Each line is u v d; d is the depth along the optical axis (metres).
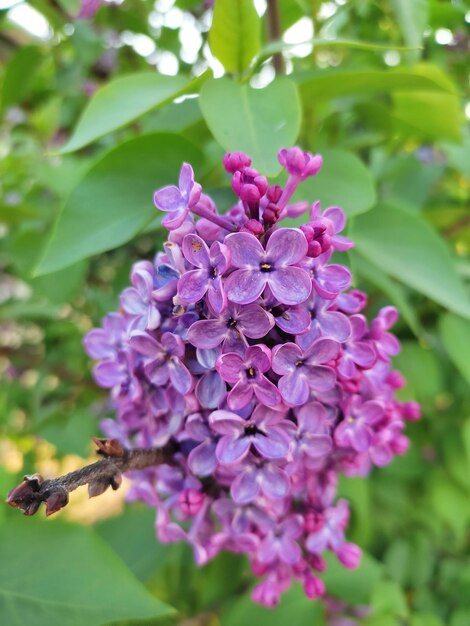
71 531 0.12
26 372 0.29
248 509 0.11
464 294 0.14
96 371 0.11
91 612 0.11
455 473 0.23
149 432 0.11
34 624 0.11
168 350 0.09
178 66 0.24
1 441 0.29
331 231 0.09
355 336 0.10
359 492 0.20
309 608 0.17
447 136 0.18
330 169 0.13
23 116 0.26
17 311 0.24
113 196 0.13
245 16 0.12
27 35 0.26
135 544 0.18
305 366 0.09
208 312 0.09
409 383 0.19
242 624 0.17
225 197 0.13
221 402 0.09
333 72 0.14
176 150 0.13
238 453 0.09
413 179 0.22
